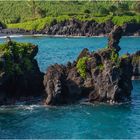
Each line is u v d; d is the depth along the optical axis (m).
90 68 104.38
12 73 99.56
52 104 97.56
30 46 106.62
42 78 104.75
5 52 100.69
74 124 86.12
